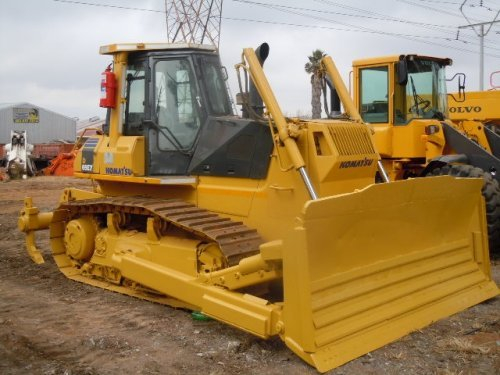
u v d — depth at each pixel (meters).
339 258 4.54
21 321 5.49
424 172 8.33
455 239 5.82
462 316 5.33
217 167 5.75
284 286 4.32
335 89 6.36
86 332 5.15
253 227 5.50
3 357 4.62
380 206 4.72
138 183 6.48
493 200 7.55
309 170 5.20
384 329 4.70
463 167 7.86
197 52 5.98
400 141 8.72
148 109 6.08
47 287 6.72
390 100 8.78
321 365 4.14
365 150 5.46
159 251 5.76
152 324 5.34
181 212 5.60
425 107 9.06
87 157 6.82
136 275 5.81
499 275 7.11
